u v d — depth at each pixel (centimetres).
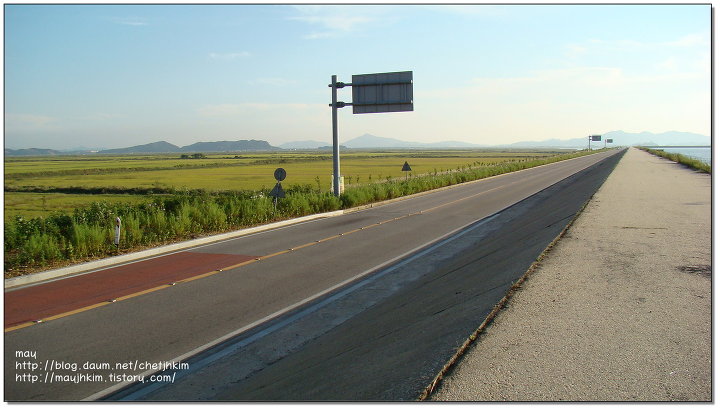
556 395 486
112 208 1780
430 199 3167
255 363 658
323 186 4725
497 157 15612
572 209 2103
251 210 2044
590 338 630
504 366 549
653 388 500
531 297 812
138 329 779
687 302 781
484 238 1672
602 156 12206
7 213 2878
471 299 858
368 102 2581
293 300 949
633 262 1065
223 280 1101
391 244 1570
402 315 823
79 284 1061
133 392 571
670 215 1816
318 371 602
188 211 1822
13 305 901
